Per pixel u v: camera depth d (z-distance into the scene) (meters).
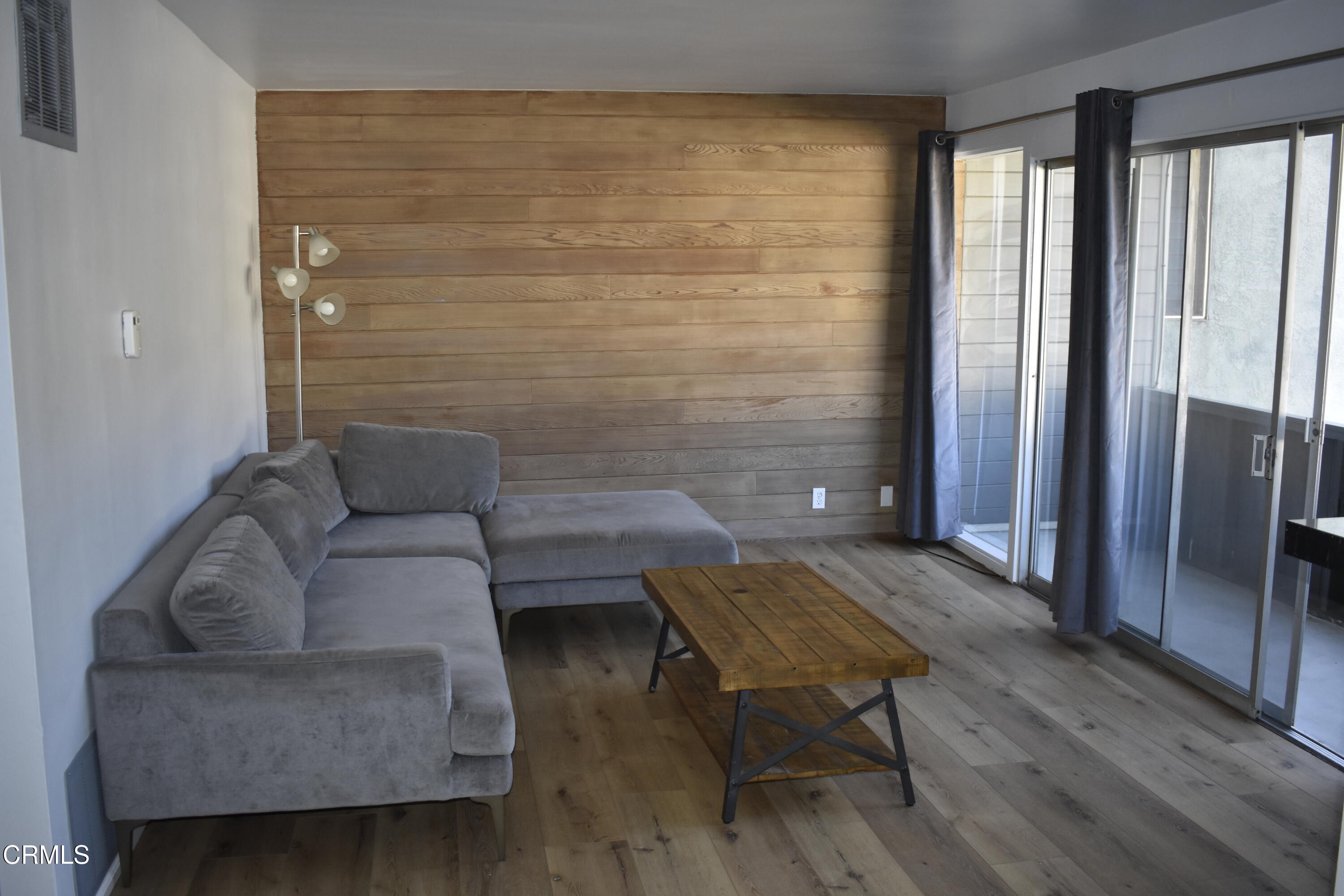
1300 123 3.45
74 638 2.54
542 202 5.50
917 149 5.80
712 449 5.86
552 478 5.71
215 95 4.35
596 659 4.33
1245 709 3.77
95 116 2.79
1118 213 4.14
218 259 4.36
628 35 4.11
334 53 4.36
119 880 2.73
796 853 2.88
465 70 4.82
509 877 2.76
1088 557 4.35
